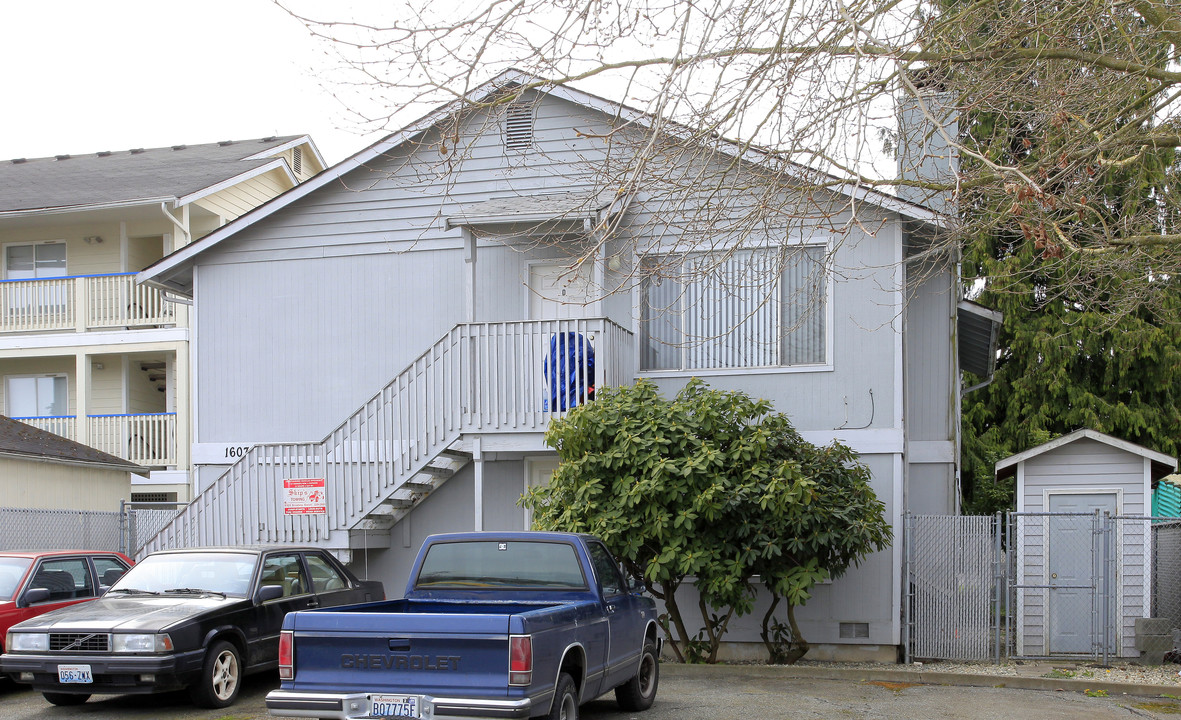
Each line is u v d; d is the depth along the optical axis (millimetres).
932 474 15148
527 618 7086
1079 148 10305
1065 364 23594
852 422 14094
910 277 14656
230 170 24875
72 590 12133
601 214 13992
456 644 7102
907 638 13180
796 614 13914
